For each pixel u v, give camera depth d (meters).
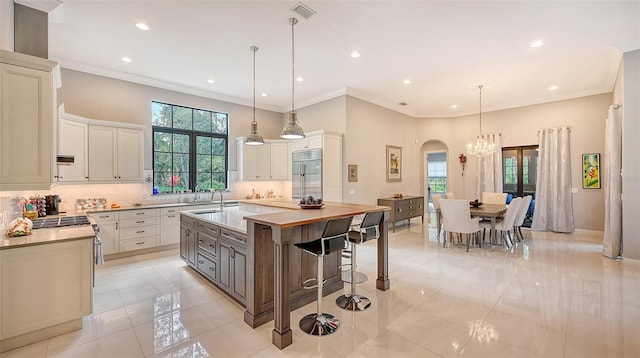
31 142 2.25
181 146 5.67
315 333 2.33
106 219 4.28
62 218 3.36
